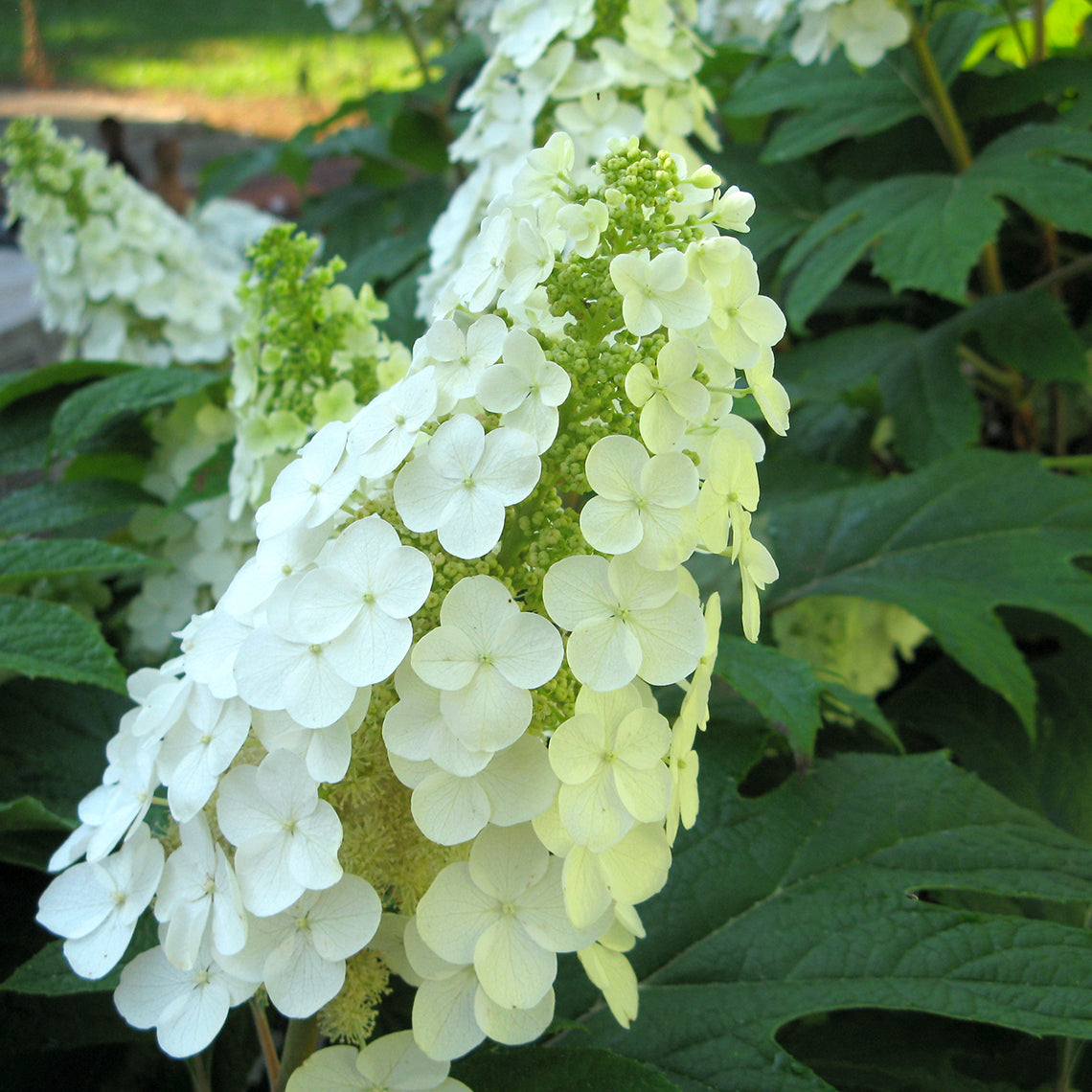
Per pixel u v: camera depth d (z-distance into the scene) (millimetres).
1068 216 541
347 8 862
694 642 239
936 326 688
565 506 311
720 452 250
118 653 589
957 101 695
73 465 619
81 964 260
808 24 624
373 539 244
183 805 249
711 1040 320
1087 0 815
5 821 378
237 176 1008
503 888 243
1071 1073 375
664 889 369
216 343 688
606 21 520
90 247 648
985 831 370
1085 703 537
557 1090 287
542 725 255
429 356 271
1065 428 750
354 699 240
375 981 260
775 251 766
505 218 268
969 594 490
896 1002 310
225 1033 409
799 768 373
